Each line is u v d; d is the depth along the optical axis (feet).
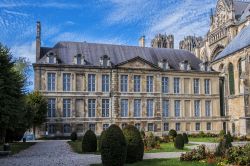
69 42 244.22
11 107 122.72
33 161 92.79
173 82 252.21
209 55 337.31
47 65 223.71
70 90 228.02
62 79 226.79
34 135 216.95
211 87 262.06
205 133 245.04
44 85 222.89
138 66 242.17
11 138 170.60
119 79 237.86
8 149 118.42
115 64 238.89
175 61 261.24
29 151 126.21
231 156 78.69
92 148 121.60
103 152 78.18
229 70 271.49
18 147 145.07
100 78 234.17
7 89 123.85
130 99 239.30
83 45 245.24
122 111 237.45
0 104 119.14
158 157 100.07
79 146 146.10
